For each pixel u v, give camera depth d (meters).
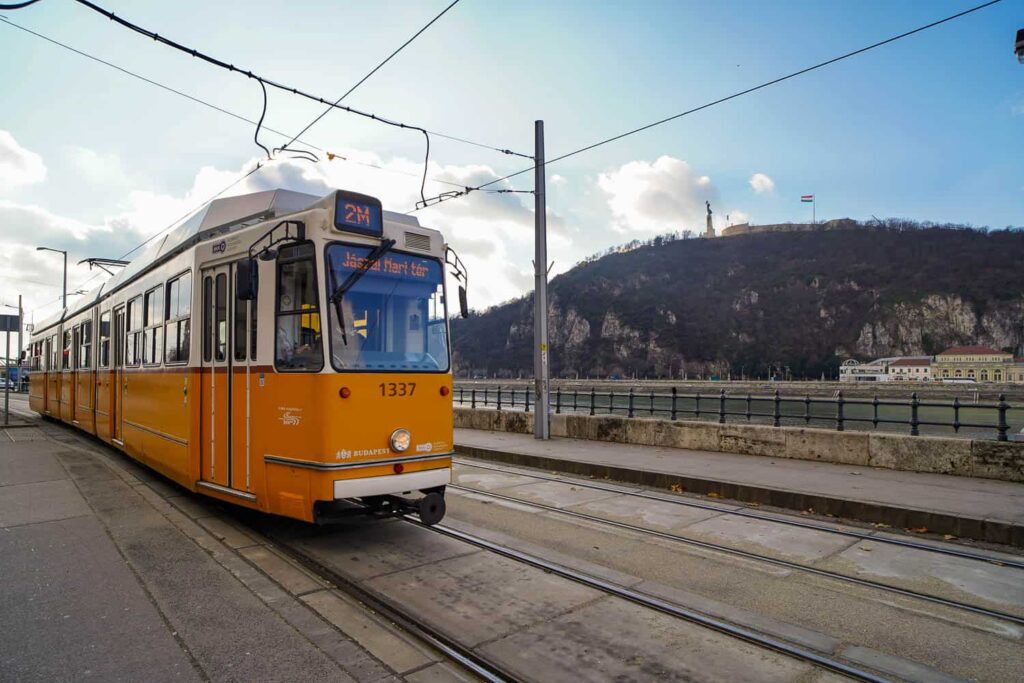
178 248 8.11
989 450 9.13
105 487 9.10
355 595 5.04
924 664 3.91
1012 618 4.62
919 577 5.57
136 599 4.80
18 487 9.01
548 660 3.90
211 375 7.00
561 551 6.29
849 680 3.69
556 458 11.55
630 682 3.64
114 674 3.63
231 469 6.62
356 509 6.09
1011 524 6.55
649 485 9.95
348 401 5.70
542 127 14.73
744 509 8.28
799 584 5.38
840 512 7.82
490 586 5.25
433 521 6.23
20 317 18.31
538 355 14.87
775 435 11.55
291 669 3.73
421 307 6.50
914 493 8.12
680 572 5.68
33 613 4.51
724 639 4.25
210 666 3.75
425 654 4.02
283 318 6.11
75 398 15.12
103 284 13.08
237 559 5.85
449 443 6.47
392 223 6.37
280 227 6.21
